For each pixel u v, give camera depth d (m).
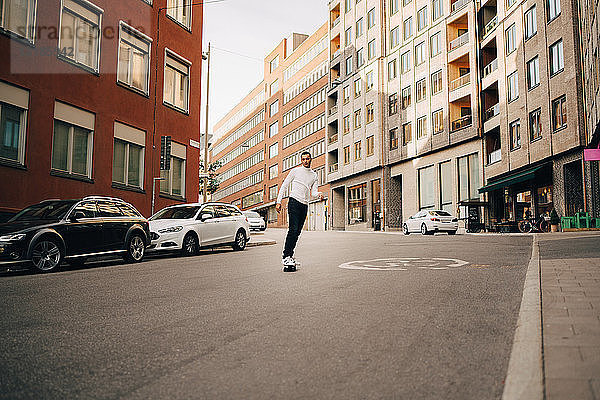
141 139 19.73
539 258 10.20
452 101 39.31
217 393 3.31
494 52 37.19
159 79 20.88
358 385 3.41
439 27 40.59
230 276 9.06
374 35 48.66
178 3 22.42
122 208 13.37
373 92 48.19
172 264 11.95
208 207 16.53
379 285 7.44
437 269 9.20
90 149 17.31
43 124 15.48
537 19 28.91
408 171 44.16
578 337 4.03
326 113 57.50
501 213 34.53
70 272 10.55
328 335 4.68
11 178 14.34
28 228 10.77
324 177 58.38
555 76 27.33
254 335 4.74
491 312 5.48
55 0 15.98
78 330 5.04
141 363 3.96
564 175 26.95
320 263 11.03
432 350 4.15
